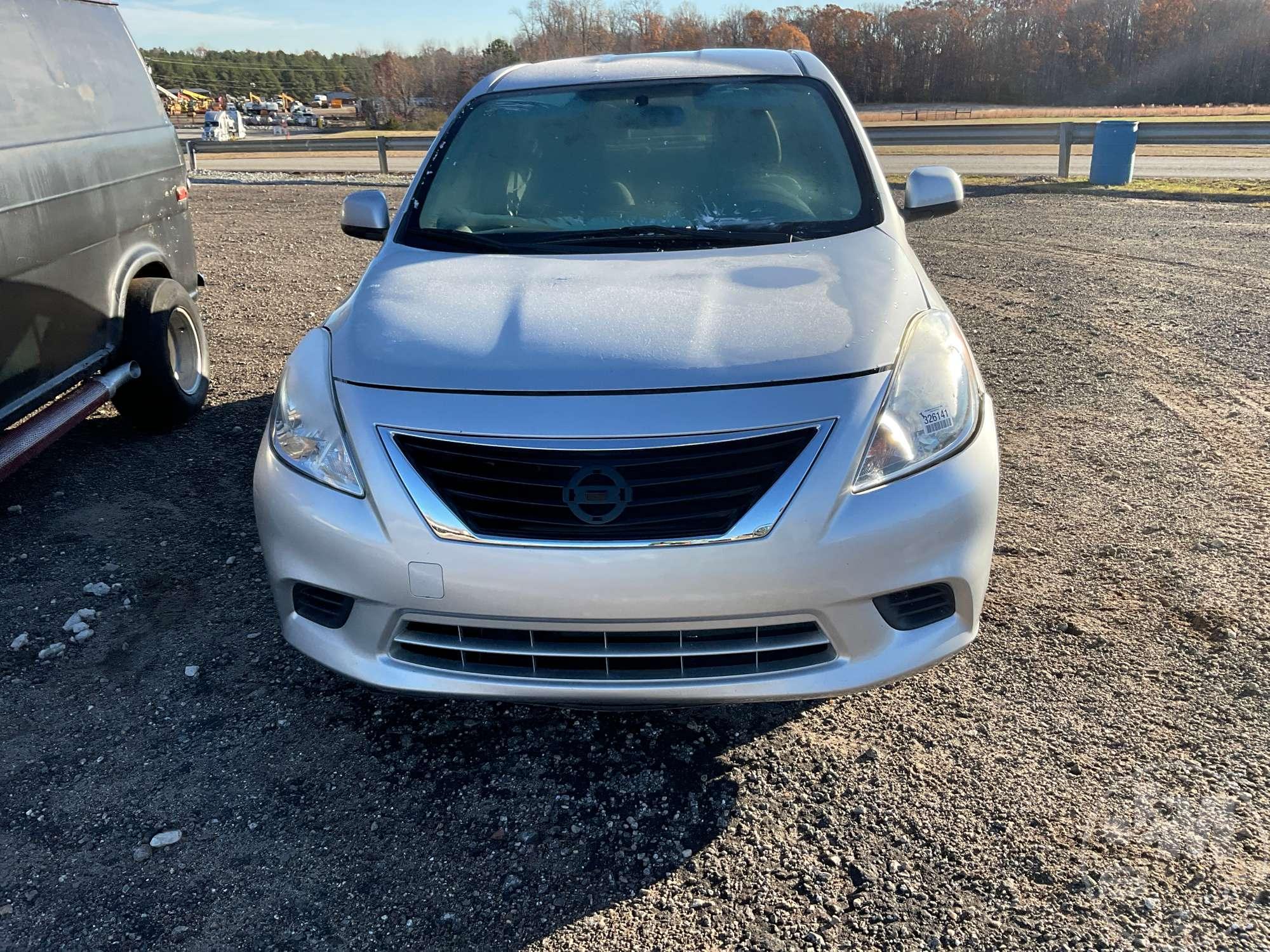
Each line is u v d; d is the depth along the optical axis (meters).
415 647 2.42
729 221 3.27
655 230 3.24
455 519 2.28
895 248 3.07
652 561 2.20
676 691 2.28
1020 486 4.07
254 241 10.77
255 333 7.02
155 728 2.77
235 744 2.70
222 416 5.33
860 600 2.27
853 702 2.78
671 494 2.22
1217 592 3.20
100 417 5.36
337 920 2.11
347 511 2.36
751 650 2.28
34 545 3.86
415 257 3.22
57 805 2.47
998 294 7.27
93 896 2.19
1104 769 2.44
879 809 2.36
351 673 2.44
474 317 2.66
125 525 4.04
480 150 3.68
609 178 3.48
